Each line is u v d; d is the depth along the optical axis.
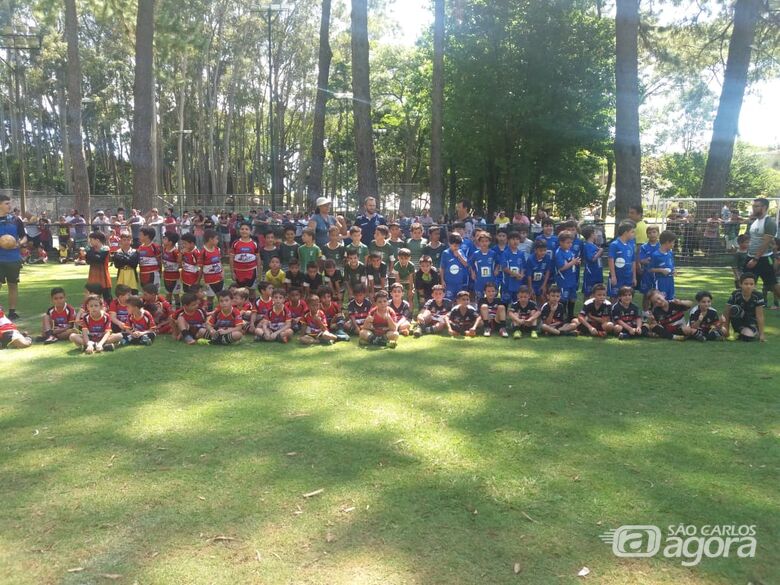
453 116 28.45
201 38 25.94
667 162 44.47
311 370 6.36
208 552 2.92
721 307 10.27
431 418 4.80
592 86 27.12
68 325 7.95
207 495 3.50
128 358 6.87
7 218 9.09
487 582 2.69
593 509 3.34
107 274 9.48
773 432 4.52
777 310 10.14
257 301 8.30
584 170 32.00
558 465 3.91
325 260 9.23
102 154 55.56
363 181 17.53
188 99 47.69
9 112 52.47
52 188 46.19
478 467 3.88
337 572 2.75
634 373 6.18
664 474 3.79
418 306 9.99
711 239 17.55
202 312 8.06
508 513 3.29
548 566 2.82
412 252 10.34
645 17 23.20
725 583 2.72
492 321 8.51
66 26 21.48
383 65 40.69
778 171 43.59
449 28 27.92
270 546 2.97
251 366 6.53
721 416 4.88
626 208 15.89
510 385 5.75
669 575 2.77
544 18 26.31
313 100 47.06
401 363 6.68
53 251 20.70
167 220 18.73
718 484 3.65
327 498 3.45
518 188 30.83
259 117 47.97
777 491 3.57
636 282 9.09
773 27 22.00
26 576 2.74
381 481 3.67
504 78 27.11
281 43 41.81
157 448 4.19
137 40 19.50
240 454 4.08
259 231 13.04
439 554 2.90
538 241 9.14
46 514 3.29
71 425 4.64
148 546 2.97
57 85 42.41
